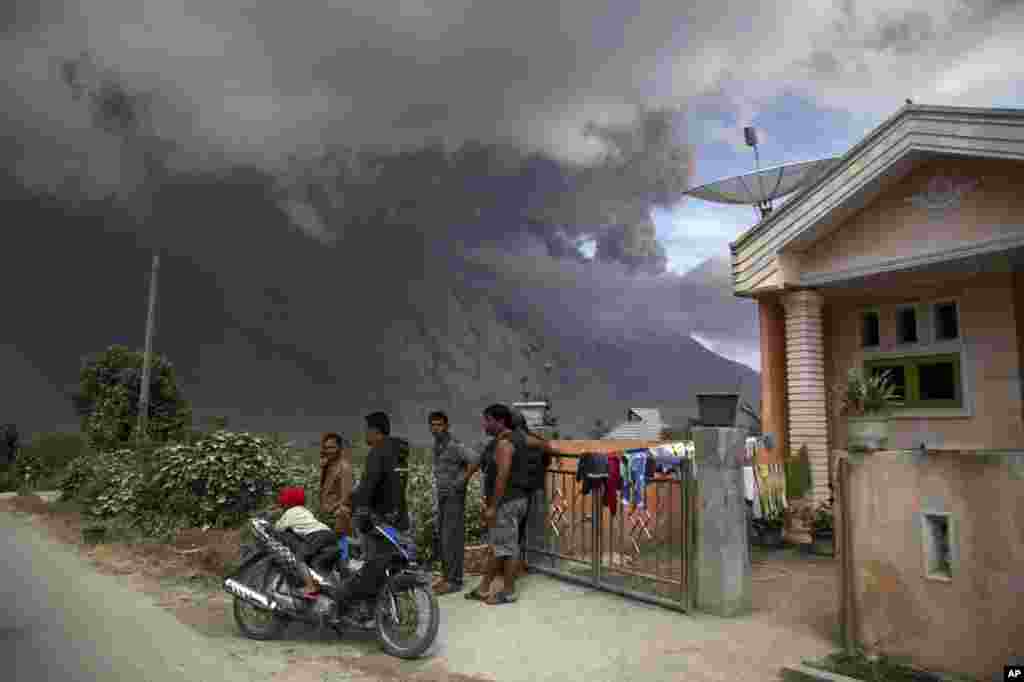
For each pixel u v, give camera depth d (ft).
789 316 35.22
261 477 38.58
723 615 20.90
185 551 33.09
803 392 34.22
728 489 21.59
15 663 17.38
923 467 15.70
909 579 15.80
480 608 22.53
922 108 28.99
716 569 21.21
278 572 20.72
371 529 19.31
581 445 35.14
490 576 23.53
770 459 34.53
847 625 16.94
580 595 24.06
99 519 43.24
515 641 19.02
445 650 18.40
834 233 33.76
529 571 28.04
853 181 31.45
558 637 19.29
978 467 14.69
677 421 57.31
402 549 18.70
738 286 36.29
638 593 23.16
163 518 38.52
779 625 20.03
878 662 16.14
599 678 16.10
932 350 33.04
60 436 110.42
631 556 27.84
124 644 19.25
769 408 36.29
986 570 14.38
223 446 39.17
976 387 31.19
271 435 43.50
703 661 17.08
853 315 36.50
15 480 103.45
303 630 21.33
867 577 16.69
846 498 17.39
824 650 17.67
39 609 23.52
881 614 16.34
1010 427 29.94
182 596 26.03
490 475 24.97
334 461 26.35
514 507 23.59
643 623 20.45
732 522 21.56
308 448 46.83
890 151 30.12
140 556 33.71
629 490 24.41
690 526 21.81
